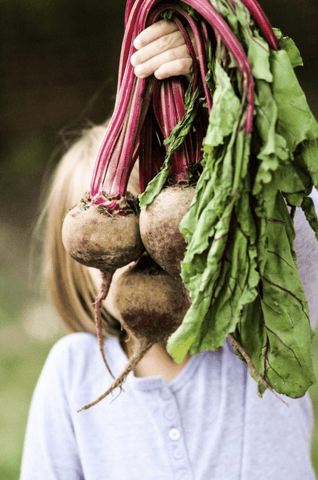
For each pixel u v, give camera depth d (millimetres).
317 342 3656
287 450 1117
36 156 7723
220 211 717
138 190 1107
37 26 8125
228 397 1113
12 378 3668
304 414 1216
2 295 5164
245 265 743
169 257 818
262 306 805
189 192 815
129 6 849
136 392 1123
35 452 1177
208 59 778
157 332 916
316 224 807
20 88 8164
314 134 729
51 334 4312
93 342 1229
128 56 853
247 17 737
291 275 787
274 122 706
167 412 1105
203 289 729
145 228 822
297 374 815
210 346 771
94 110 7836
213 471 1086
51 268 1240
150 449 1097
